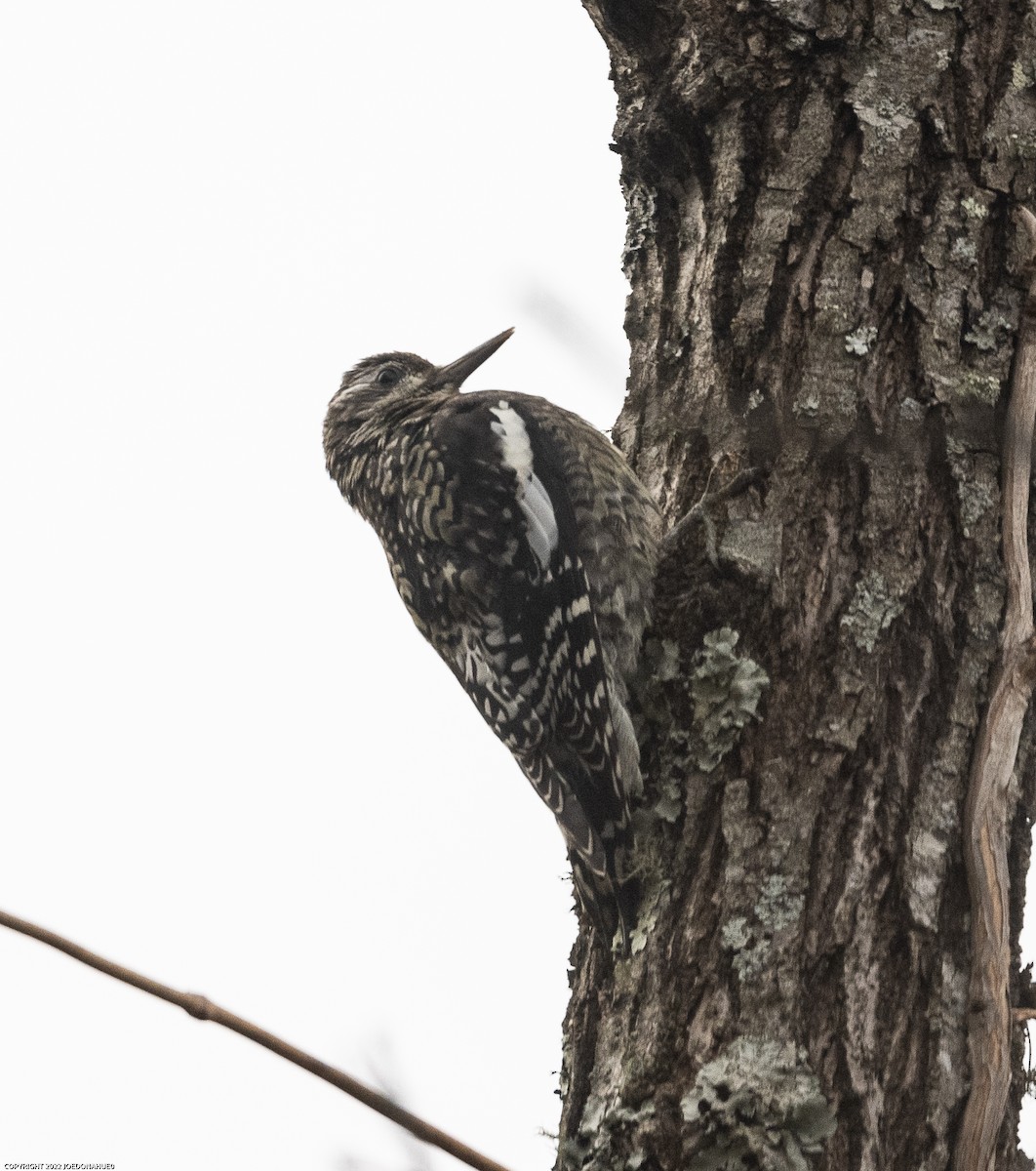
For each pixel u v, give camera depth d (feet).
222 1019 19.67
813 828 22.81
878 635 23.59
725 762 23.82
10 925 19.62
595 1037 23.97
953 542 23.91
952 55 25.81
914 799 22.72
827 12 26.32
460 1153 19.60
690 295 27.66
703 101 26.73
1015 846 23.56
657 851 24.09
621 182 29.81
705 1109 21.57
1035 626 23.35
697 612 25.14
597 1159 22.20
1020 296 24.79
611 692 26.30
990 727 22.88
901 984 21.88
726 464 26.08
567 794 27.76
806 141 26.16
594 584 28.19
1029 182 25.25
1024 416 24.13
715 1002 22.27
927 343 24.73
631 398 28.86
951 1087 21.48
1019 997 23.08
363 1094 19.69
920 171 25.50
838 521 24.35
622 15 27.30
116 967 19.56
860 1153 21.04
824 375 25.12
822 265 25.63
